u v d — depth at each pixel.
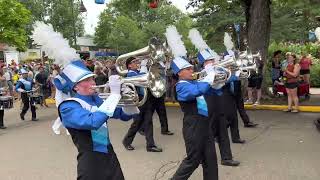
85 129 4.06
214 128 7.34
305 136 9.80
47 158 8.79
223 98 8.53
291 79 13.11
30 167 8.16
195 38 7.26
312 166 7.45
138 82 4.26
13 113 15.90
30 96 14.02
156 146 8.93
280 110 13.66
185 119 5.70
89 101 4.21
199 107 5.64
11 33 33.91
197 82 5.74
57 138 10.77
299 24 31.97
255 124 11.01
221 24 29.58
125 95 4.14
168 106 15.47
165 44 4.74
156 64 4.52
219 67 6.20
